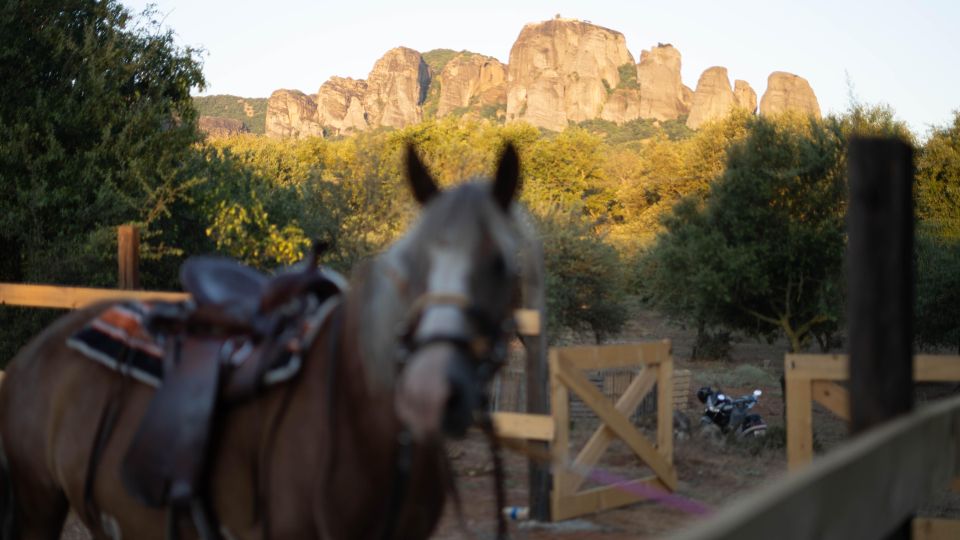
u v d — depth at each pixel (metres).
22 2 15.35
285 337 3.00
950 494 8.94
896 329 2.91
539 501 7.18
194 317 3.20
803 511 1.71
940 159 28.62
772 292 18.33
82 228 14.79
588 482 8.48
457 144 17.89
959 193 27.91
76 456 3.47
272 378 2.93
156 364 3.30
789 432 6.52
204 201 15.73
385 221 15.13
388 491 2.71
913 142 25.84
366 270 2.89
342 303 2.96
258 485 2.94
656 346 8.46
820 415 15.74
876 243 2.93
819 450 11.41
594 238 18.20
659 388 8.57
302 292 3.15
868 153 2.93
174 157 16.17
